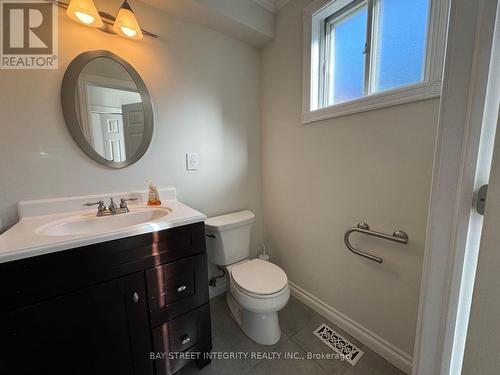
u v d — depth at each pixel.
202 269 1.11
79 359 0.82
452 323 0.54
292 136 1.65
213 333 1.41
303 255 1.69
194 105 1.54
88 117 1.18
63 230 1.02
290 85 1.61
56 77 1.09
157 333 0.99
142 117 1.33
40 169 1.09
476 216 0.48
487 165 0.46
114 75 1.23
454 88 0.50
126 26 1.13
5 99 1.00
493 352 0.44
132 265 0.90
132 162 1.32
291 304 1.69
